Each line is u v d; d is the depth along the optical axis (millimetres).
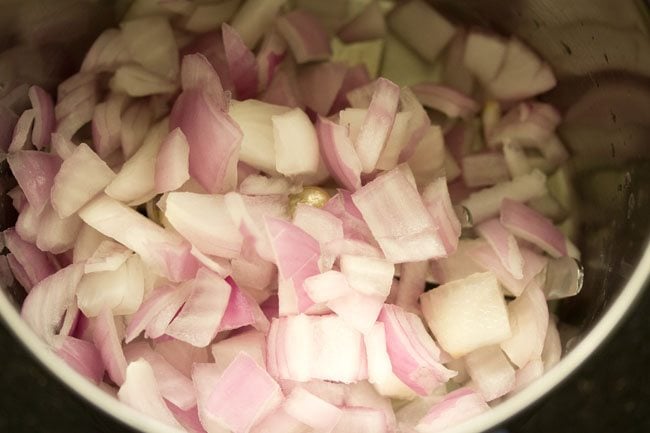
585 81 217
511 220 220
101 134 217
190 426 197
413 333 203
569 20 213
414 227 208
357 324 200
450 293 208
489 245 216
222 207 206
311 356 199
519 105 230
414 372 199
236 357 197
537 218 221
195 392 198
